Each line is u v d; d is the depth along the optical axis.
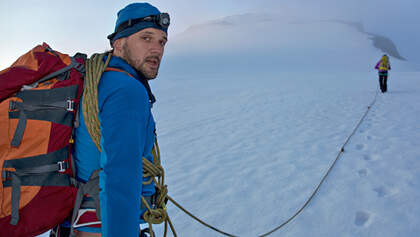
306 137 5.13
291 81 21.44
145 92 0.84
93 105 0.82
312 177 3.34
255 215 2.62
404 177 3.08
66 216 0.90
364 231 2.21
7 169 0.79
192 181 3.52
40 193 0.81
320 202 2.73
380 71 11.11
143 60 0.92
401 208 2.47
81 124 0.86
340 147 4.39
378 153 3.92
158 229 2.48
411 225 2.22
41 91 0.82
